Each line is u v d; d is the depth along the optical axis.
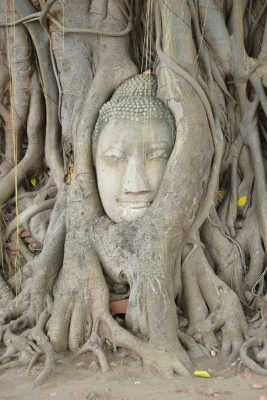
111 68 3.60
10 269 3.85
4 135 4.07
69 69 3.68
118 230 3.40
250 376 3.11
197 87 3.42
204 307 3.40
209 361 3.24
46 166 4.02
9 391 3.03
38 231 3.80
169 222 3.32
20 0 3.76
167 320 3.22
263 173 3.64
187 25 3.47
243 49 3.60
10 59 3.89
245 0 3.73
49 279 3.52
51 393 2.99
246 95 3.68
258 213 3.63
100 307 3.32
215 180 3.47
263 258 3.61
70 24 3.65
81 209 3.49
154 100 3.46
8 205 3.97
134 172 3.40
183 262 3.43
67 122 3.70
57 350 3.31
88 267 3.38
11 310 3.48
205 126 3.41
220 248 3.57
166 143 3.42
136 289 3.31
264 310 3.45
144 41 3.69
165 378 3.09
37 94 3.93
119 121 3.44
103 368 3.16
